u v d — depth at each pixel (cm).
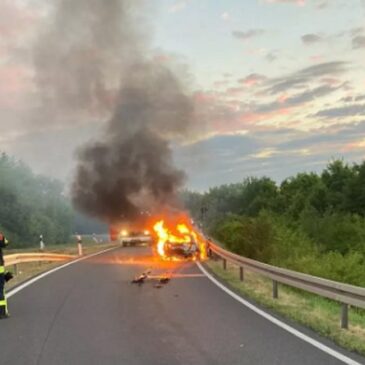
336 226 4662
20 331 923
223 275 1939
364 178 7112
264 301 1279
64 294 1412
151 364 691
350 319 1064
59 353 756
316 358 718
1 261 1084
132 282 1670
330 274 2970
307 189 8700
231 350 769
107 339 849
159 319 1030
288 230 3734
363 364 684
